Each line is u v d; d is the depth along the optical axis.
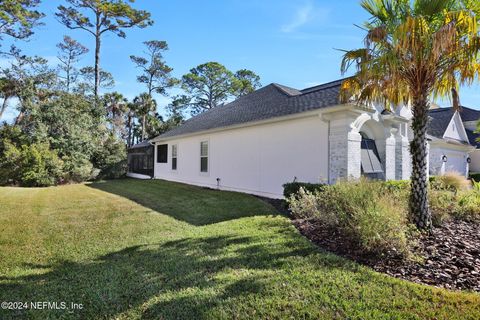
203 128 15.49
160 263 4.52
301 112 9.81
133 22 28.42
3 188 14.79
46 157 16.88
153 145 21.55
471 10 5.25
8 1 21.39
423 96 6.05
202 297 3.38
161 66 37.28
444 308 3.04
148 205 9.69
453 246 5.03
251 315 3.00
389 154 11.05
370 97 7.04
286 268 4.17
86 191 13.70
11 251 5.18
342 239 5.46
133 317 3.06
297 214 7.55
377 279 3.74
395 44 5.41
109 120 30.06
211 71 41.69
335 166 9.07
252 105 14.80
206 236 5.96
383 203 5.34
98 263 4.61
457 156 19.91
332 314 2.97
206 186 15.28
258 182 11.97
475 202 7.62
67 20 26.86
